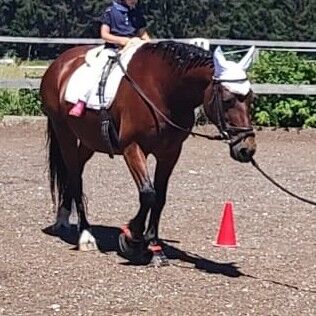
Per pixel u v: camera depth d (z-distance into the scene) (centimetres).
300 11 4453
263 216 984
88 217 964
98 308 654
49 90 872
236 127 687
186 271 761
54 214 970
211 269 769
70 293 691
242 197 1083
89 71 814
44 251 820
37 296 682
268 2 4441
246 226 936
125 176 1203
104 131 786
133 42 789
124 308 654
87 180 1169
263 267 778
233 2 4547
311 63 1780
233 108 688
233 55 1612
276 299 685
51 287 706
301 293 702
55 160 889
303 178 1221
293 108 1677
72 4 4847
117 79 775
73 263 780
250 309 658
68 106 831
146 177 751
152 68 749
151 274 749
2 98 1752
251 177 1217
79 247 829
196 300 677
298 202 1062
